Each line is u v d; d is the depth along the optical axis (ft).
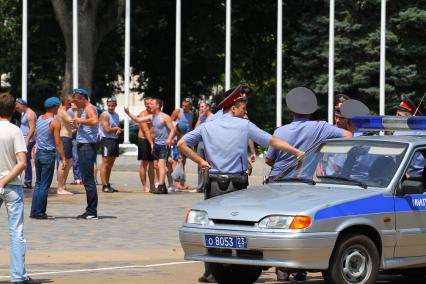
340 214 62.13
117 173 179.63
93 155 105.19
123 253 82.89
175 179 140.77
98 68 272.72
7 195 65.62
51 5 262.88
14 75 272.31
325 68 236.63
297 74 241.14
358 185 65.77
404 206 64.80
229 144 69.21
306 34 238.27
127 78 207.31
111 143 134.92
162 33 276.41
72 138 132.87
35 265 75.87
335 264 61.82
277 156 73.10
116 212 112.88
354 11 233.76
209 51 273.13
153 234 95.25
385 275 76.89
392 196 64.64
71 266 75.82
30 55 265.95
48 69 267.39
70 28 221.87
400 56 236.43
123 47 273.13
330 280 61.93
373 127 72.38
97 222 103.50
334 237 61.62
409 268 66.90
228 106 69.92
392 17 234.38
